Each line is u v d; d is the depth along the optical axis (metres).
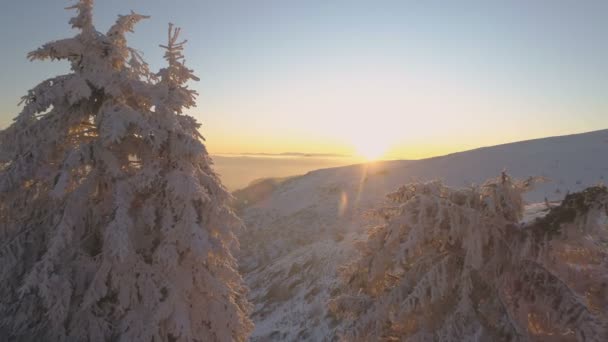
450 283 4.25
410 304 4.08
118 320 6.40
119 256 5.87
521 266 3.98
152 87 6.91
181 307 6.45
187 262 6.88
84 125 7.24
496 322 3.82
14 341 6.02
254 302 18.41
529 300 3.88
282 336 14.05
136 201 6.98
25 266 6.45
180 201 6.59
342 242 19.91
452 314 4.00
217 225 7.02
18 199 6.59
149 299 6.36
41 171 6.41
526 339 3.57
